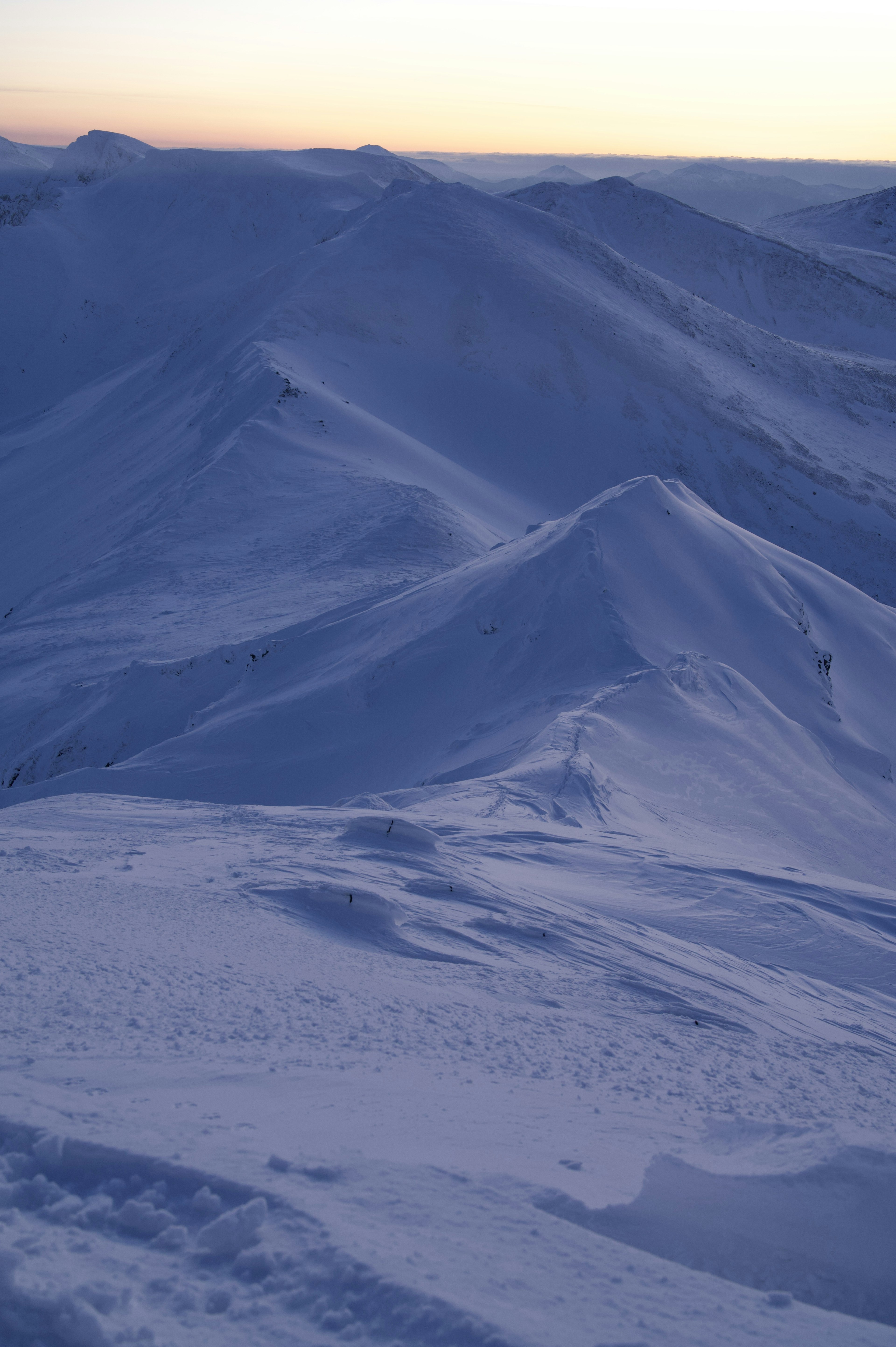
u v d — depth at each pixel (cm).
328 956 884
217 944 852
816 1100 697
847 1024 1063
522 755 2311
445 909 1147
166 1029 571
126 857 1255
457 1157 361
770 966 1214
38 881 1055
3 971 665
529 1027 752
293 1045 569
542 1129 438
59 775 3375
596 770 2134
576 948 1091
